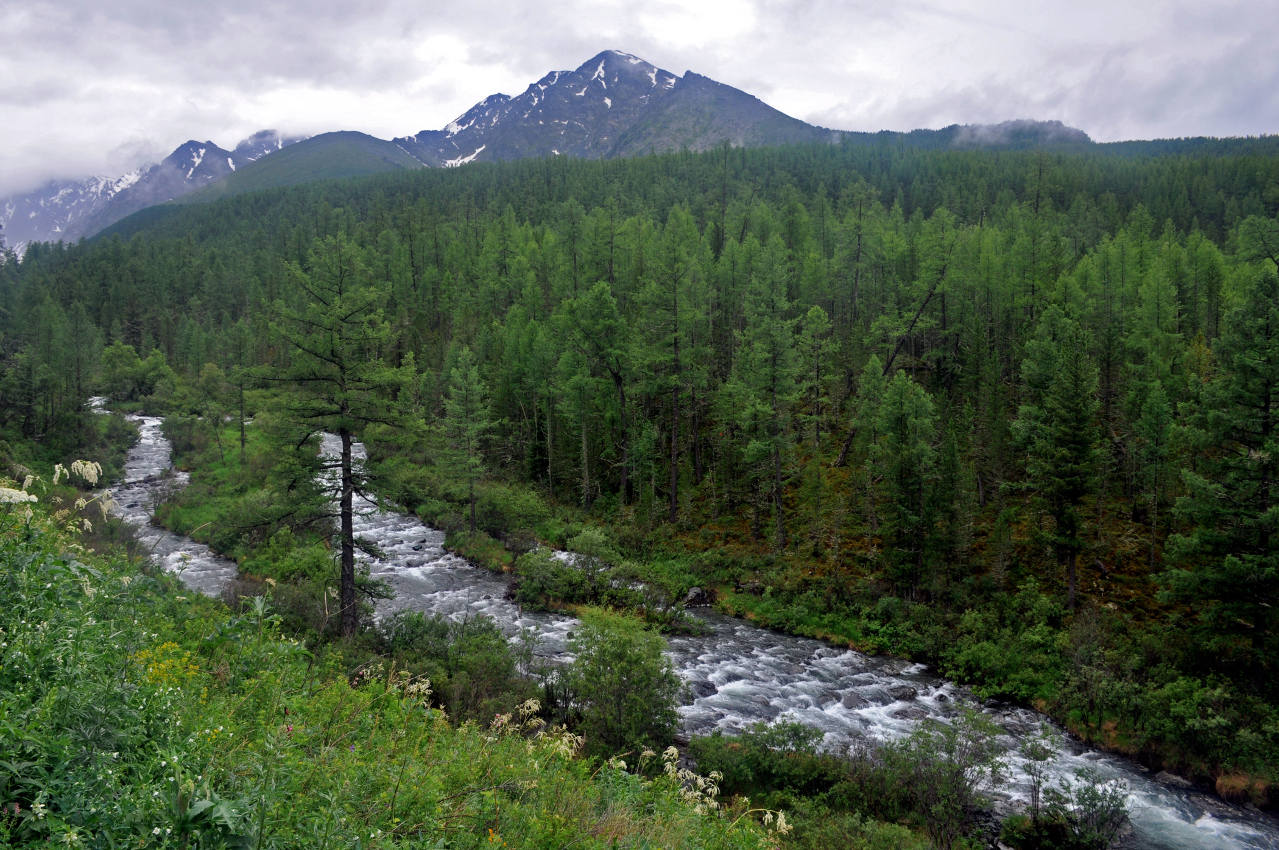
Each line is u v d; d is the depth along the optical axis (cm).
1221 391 3064
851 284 7238
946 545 3822
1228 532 2945
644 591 4047
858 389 5675
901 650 3588
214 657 863
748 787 2162
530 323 6675
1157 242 8075
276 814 446
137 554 1594
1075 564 3884
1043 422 4359
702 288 6122
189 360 10312
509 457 6391
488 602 3950
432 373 7106
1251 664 2838
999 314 6206
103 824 371
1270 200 11581
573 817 748
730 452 5422
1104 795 2091
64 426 6544
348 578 2473
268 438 2494
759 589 4244
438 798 595
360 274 2547
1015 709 3016
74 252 18075
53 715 438
